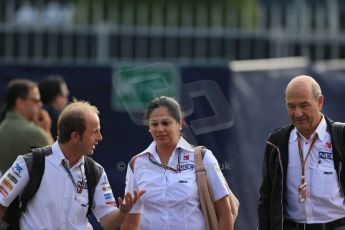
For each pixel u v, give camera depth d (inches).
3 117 766.5
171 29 1251.2
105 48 1226.0
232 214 607.8
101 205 566.9
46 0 1469.0
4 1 1397.6
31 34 1234.6
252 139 900.0
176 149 597.0
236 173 890.1
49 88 800.3
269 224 636.7
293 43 1269.7
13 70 906.7
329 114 924.6
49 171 550.6
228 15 1296.8
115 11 1306.6
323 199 616.4
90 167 563.8
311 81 607.5
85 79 886.4
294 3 1435.8
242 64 909.2
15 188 549.0
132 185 603.5
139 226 596.7
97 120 553.0
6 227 558.9
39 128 724.7
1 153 714.2
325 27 1331.2
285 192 626.8
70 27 1234.0
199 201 593.0
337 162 616.1
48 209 549.0
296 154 622.2
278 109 909.8
